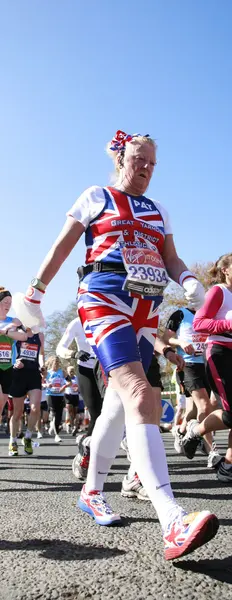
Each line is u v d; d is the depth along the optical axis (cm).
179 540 193
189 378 578
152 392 232
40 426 1481
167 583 184
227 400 434
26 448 807
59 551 224
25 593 177
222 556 213
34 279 261
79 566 204
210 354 439
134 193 281
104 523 272
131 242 264
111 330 246
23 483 456
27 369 798
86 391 512
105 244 263
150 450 216
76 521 284
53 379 1270
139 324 260
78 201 274
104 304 253
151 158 281
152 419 225
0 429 2088
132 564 205
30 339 803
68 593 177
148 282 257
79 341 543
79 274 272
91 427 509
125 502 347
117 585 183
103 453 290
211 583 184
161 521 204
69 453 838
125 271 258
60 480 474
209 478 469
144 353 267
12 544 237
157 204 288
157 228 276
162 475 213
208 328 428
